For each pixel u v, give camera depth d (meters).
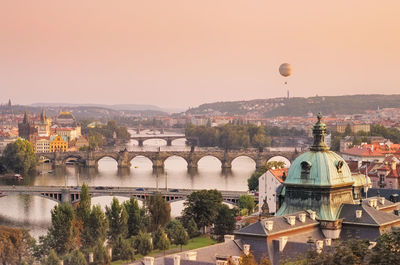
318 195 196.25
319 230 189.00
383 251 132.88
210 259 158.75
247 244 169.88
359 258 131.75
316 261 134.88
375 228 185.62
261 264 154.62
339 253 132.62
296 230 179.12
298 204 199.50
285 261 159.75
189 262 154.00
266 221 174.75
